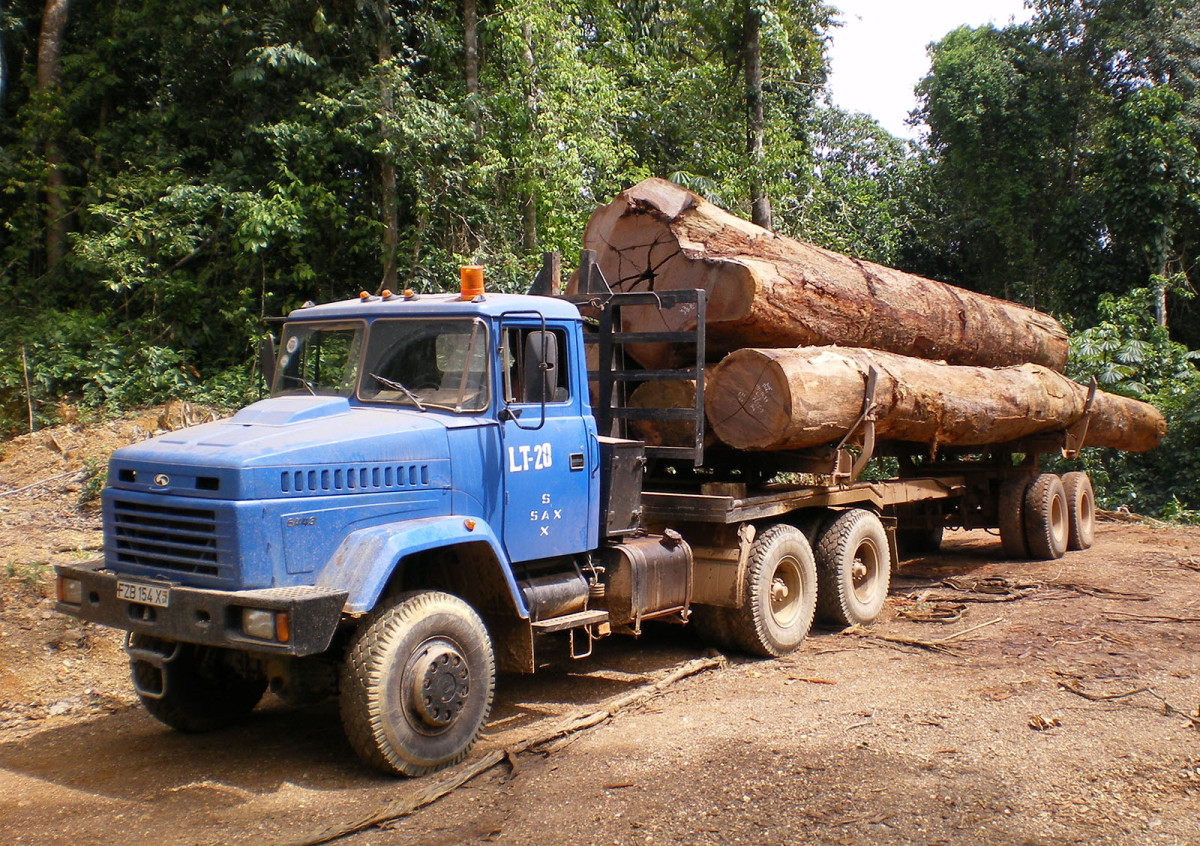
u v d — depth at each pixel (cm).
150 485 521
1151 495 1702
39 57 1731
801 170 2030
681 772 505
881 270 952
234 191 1581
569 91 1623
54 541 937
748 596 740
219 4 1672
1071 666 695
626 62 1948
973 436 1008
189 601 489
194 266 1612
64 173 1709
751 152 1894
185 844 441
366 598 489
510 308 599
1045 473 1226
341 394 600
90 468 1143
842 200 2439
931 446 979
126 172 1602
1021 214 3078
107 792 508
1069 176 3092
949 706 604
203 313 1581
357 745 505
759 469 873
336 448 516
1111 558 1185
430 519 545
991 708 598
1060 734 548
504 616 595
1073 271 2917
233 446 505
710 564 745
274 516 490
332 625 474
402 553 511
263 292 1560
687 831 436
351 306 621
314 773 529
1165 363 1970
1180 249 2911
